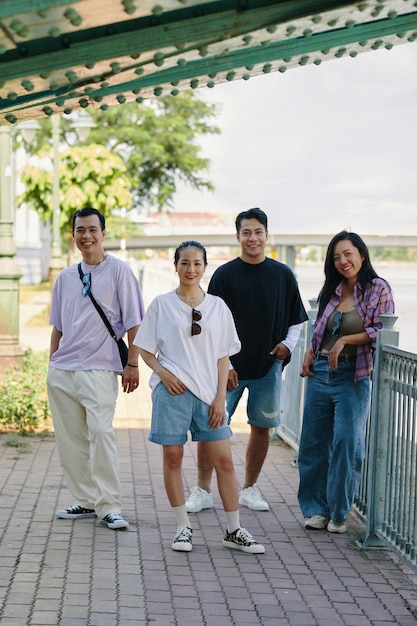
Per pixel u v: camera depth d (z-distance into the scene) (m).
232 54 3.82
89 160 23.00
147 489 6.92
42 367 12.68
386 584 5.00
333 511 5.87
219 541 5.67
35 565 5.07
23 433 8.94
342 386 5.78
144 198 41.44
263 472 7.66
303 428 6.07
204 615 4.41
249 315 6.20
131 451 8.36
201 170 41.16
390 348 5.38
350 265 5.71
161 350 5.47
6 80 3.39
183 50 3.43
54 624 4.21
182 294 5.45
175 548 5.41
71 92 3.73
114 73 3.56
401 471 5.21
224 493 5.49
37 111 3.97
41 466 7.60
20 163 42.19
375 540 5.62
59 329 6.14
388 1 3.32
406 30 3.77
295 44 3.80
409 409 5.09
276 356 6.28
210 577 4.98
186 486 7.03
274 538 5.79
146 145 38.81
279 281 6.24
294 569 5.19
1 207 12.47
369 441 5.84
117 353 5.94
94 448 5.84
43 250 58.34
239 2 3.33
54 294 6.10
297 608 4.57
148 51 3.36
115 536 5.68
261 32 3.39
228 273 6.26
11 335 12.48
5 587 4.70
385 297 5.72
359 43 3.82
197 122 41.53
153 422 5.46
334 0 3.33
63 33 3.13
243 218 6.21
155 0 2.98
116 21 3.10
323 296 5.92
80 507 6.10
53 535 5.66
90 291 5.88
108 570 5.02
